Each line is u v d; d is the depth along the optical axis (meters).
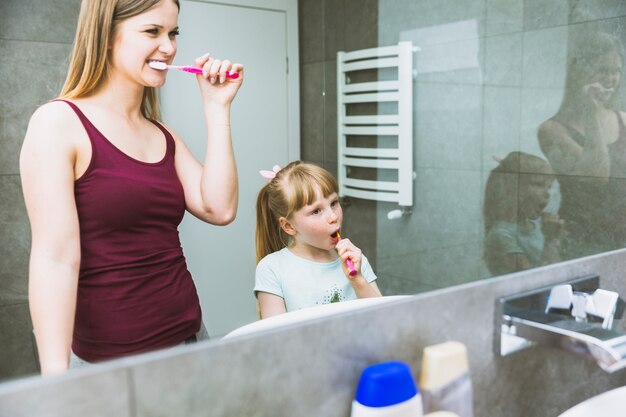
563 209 1.46
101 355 0.80
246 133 1.15
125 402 0.58
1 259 0.76
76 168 0.83
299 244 1.14
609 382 1.07
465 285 0.84
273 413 0.68
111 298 0.83
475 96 1.49
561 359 0.97
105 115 0.87
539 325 0.91
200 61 1.03
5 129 0.78
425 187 1.38
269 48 1.17
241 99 1.14
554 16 1.47
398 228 1.30
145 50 0.90
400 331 0.77
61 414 0.55
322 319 0.71
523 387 0.93
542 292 0.92
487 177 1.47
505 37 1.48
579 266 1.00
